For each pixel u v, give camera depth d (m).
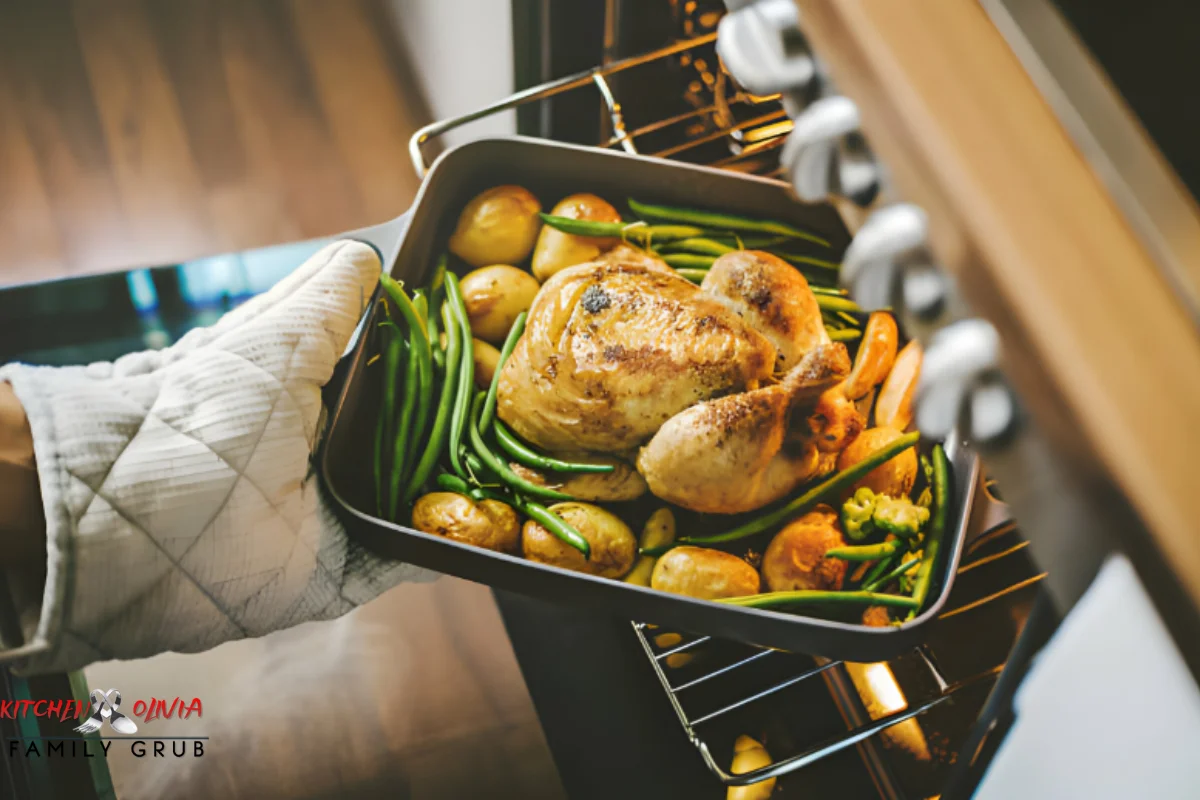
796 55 0.48
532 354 0.73
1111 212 0.37
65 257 1.33
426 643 0.98
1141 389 0.35
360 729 0.95
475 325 0.83
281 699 0.95
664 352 0.70
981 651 0.79
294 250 0.89
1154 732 0.41
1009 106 0.39
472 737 0.95
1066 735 0.47
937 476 0.72
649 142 1.08
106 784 0.80
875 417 0.79
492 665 0.98
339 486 0.75
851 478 0.73
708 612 0.65
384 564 0.76
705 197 0.86
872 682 0.81
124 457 0.65
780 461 0.71
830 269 0.84
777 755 0.80
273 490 0.70
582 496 0.75
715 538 0.74
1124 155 0.38
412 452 0.78
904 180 0.41
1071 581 0.40
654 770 0.82
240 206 1.36
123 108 1.43
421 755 0.94
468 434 0.78
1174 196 0.37
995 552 0.81
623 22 0.96
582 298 0.73
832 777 0.79
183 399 0.69
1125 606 0.38
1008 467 0.41
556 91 0.89
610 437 0.72
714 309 0.72
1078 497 0.36
